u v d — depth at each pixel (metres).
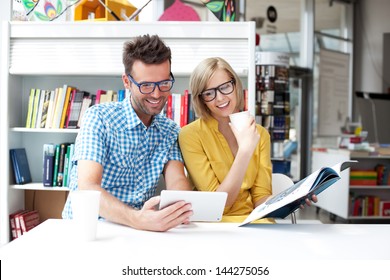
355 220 5.98
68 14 3.24
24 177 3.13
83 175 1.72
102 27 2.88
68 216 1.88
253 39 2.86
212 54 2.86
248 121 1.94
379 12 9.20
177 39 2.87
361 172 5.64
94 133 1.82
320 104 8.38
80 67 2.90
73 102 3.09
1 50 3.17
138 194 1.96
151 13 4.03
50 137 3.26
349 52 9.11
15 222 3.04
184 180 1.96
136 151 1.94
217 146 2.11
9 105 3.04
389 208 5.74
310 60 8.12
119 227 1.44
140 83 1.73
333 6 8.76
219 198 1.41
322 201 6.22
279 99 5.39
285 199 1.40
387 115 6.74
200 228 1.45
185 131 2.11
